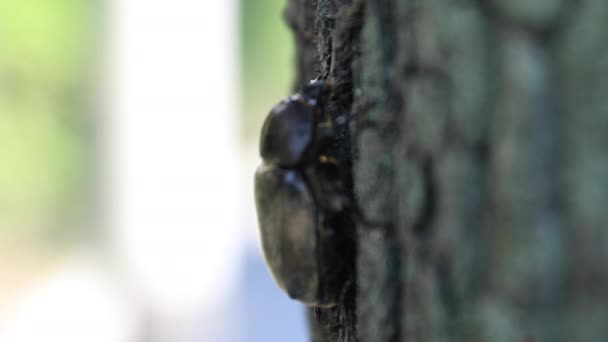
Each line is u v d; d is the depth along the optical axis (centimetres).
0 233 123
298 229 29
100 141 77
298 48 33
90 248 99
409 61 25
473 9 24
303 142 29
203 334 81
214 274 80
